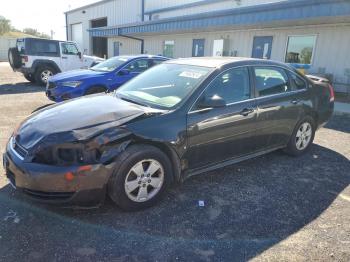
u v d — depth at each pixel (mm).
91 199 3061
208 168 3969
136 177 3270
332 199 3803
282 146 4980
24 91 11930
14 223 3068
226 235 3020
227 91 4074
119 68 8531
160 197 3500
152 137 3293
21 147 3139
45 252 2684
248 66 4395
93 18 30859
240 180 4246
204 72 4035
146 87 4270
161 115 3455
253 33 15156
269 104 4484
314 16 10492
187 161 3689
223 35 16703
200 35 18094
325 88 5629
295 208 3562
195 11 19688
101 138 3020
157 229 3070
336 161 5090
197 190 3910
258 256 2738
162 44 21359
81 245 2795
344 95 11766
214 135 3855
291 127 4953
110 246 2797
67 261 2590
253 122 4293
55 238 2871
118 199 3186
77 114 3434
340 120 8172
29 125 3396
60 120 3320
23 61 13125
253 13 12625
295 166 4820
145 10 24484
